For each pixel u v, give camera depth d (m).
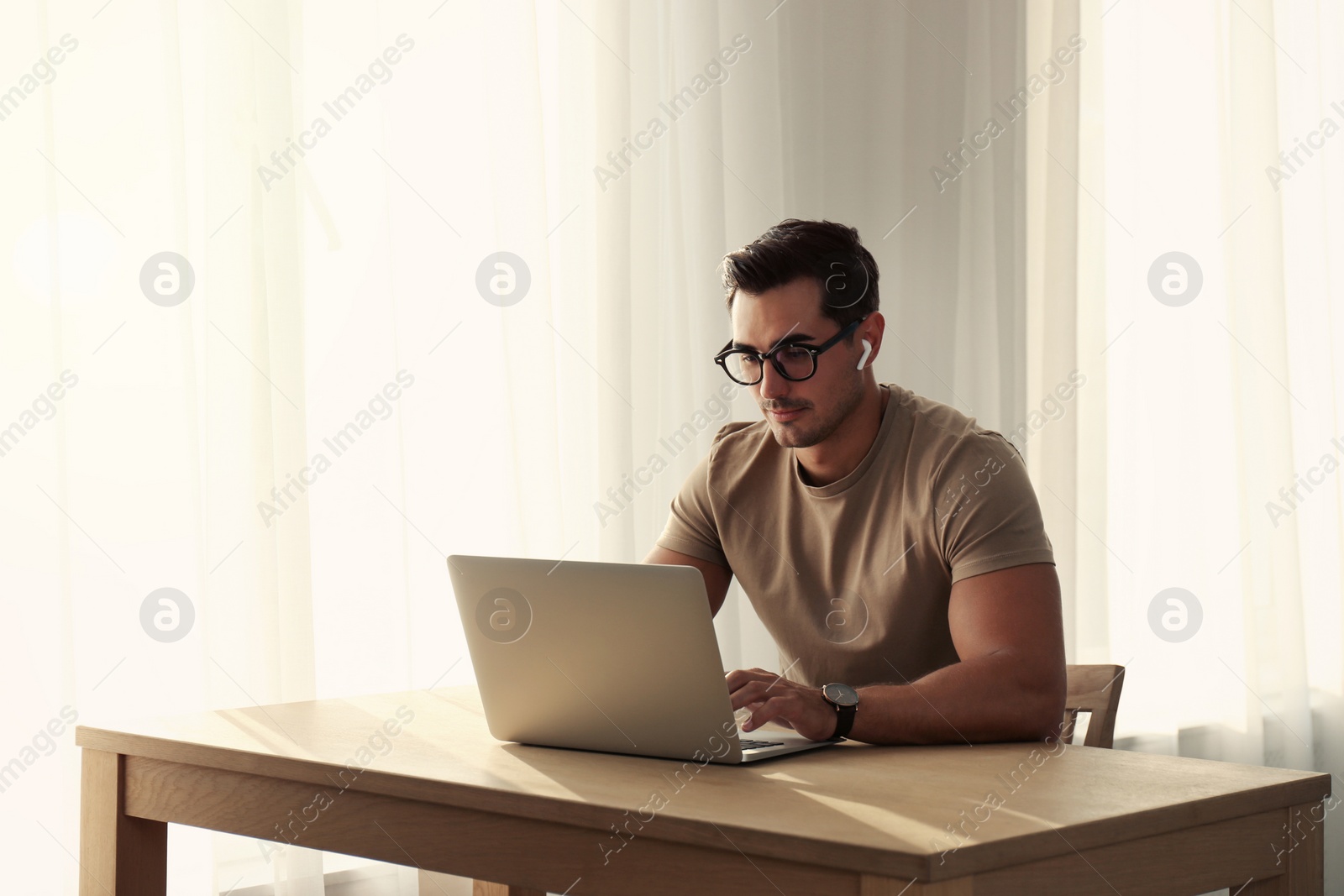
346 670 1.95
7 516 1.69
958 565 1.38
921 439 1.51
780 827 0.85
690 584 1.07
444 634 2.06
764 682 1.19
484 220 2.11
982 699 1.21
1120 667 1.53
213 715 1.37
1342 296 3.21
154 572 1.81
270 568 1.84
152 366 1.82
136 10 1.83
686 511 1.71
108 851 1.27
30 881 1.69
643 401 2.25
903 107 2.60
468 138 2.10
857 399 1.50
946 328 2.62
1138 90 2.92
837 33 2.54
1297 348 3.12
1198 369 2.97
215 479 1.83
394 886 1.98
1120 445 2.89
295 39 1.90
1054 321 2.74
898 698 1.21
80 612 1.76
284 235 1.87
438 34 2.07
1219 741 2.91
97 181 1.79
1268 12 2.99
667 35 2.31
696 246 2.34
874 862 0.79
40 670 1.71
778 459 1.63
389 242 1.98
